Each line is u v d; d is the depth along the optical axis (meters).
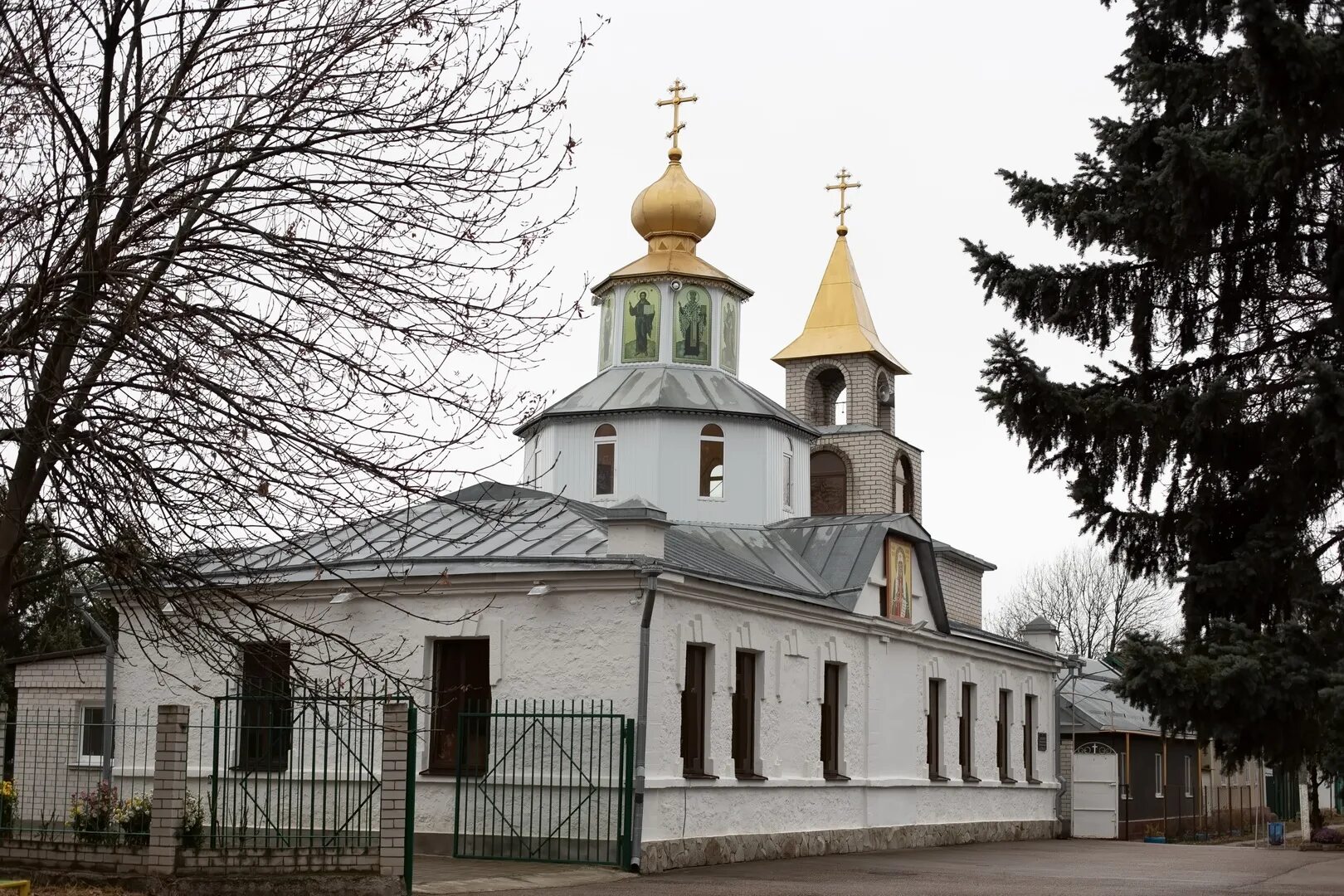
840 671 30.05
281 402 13.11
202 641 14.16
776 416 34.84
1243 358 18.67
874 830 30.72
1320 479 17.55
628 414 34.41
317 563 14.19
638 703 22.77
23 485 13.32
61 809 22.05
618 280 36.84
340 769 24.55
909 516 33.03
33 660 28.06
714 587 24.55
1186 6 18.42
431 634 24.44
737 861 25.28
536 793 23.17
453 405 13.41
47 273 12.83
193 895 16.70
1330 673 15.98
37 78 13.23
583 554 24.03
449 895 18.05
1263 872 26.25
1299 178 16.58
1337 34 15.45
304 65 13.75
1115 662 18.08
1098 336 19.11
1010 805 39.16
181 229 13.62
